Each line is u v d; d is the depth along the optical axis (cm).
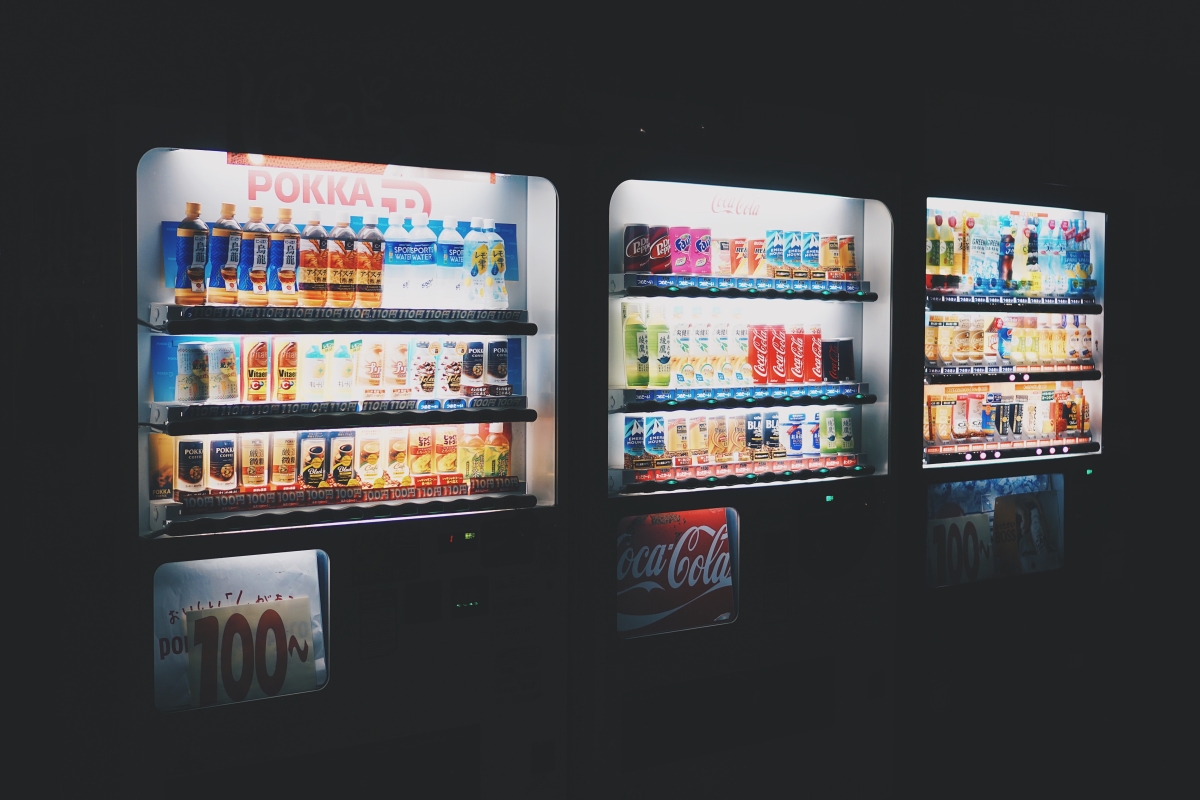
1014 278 368
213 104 227
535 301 275
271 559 248
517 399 264
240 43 263
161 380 231
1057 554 382
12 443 245
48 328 228
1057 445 370
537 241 274
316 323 229
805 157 345
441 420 246
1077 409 385
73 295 221
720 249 305
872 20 315
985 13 360
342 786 243
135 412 213
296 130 228
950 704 350
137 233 218
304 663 245
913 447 328
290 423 228
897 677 334
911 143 349
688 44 313
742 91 333
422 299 262
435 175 264
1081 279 380
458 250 266
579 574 276
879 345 324
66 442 226
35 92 244
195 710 225
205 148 218
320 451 249
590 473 271
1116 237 380
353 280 250
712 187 311
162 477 234
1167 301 407
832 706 318
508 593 262
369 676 244
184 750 224
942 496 364
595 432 271
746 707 302
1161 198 423
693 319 301
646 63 318
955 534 365
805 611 310
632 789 283
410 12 275
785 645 307
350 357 254
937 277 344
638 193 299
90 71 248
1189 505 409
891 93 347
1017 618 366
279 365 244
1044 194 354
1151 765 373
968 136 383
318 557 254
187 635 235
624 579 288
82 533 223
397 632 247
